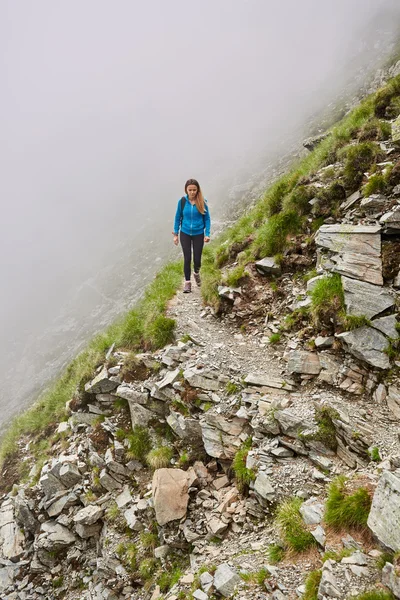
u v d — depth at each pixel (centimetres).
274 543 625
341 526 562
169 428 1052
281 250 1267
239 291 1242
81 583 1013
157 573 817
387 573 450
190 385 999
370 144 1202
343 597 451
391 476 532
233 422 893
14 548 1173
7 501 1339
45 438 1562
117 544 945
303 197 1287
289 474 714
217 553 709
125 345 1349
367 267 938
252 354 1047
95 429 1220
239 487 792
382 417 741
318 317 949
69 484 1187
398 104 1369
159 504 845
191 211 1320
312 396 838
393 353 805
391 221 958
